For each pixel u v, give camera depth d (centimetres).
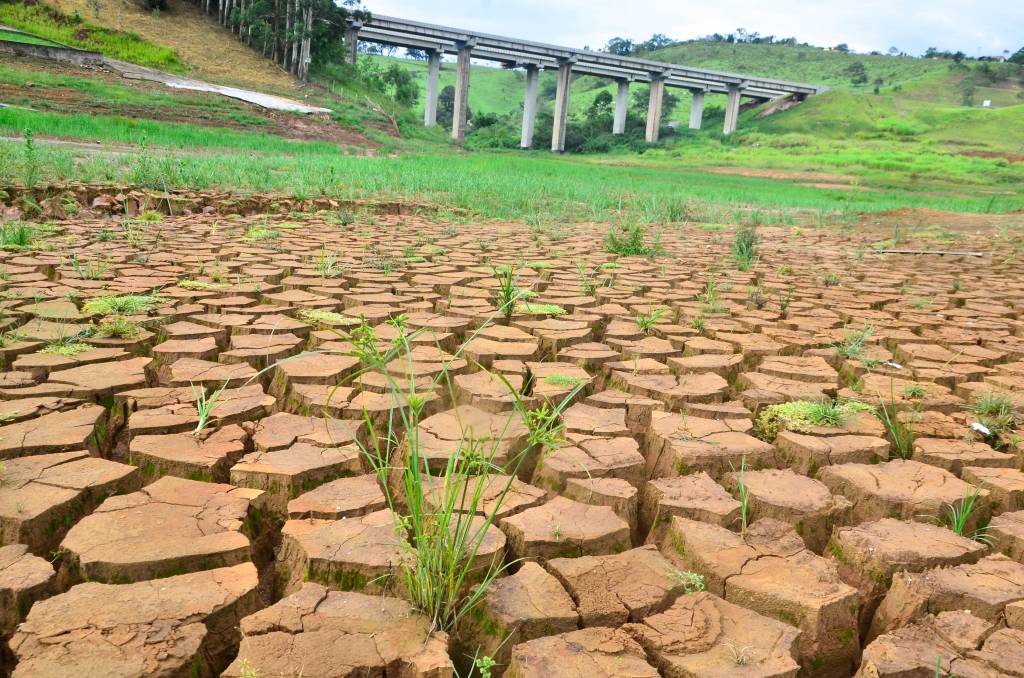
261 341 418
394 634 187
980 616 216
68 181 1081
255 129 3697
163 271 609
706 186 3127
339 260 717
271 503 260
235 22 5975
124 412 326
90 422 296
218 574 205
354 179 1608
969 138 8225
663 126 9806
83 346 385
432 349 427
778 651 190
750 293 675
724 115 10900
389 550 220
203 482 257
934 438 344
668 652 188
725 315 576
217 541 217
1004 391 409
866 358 464
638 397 377
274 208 1152
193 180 1260
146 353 409
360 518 241
